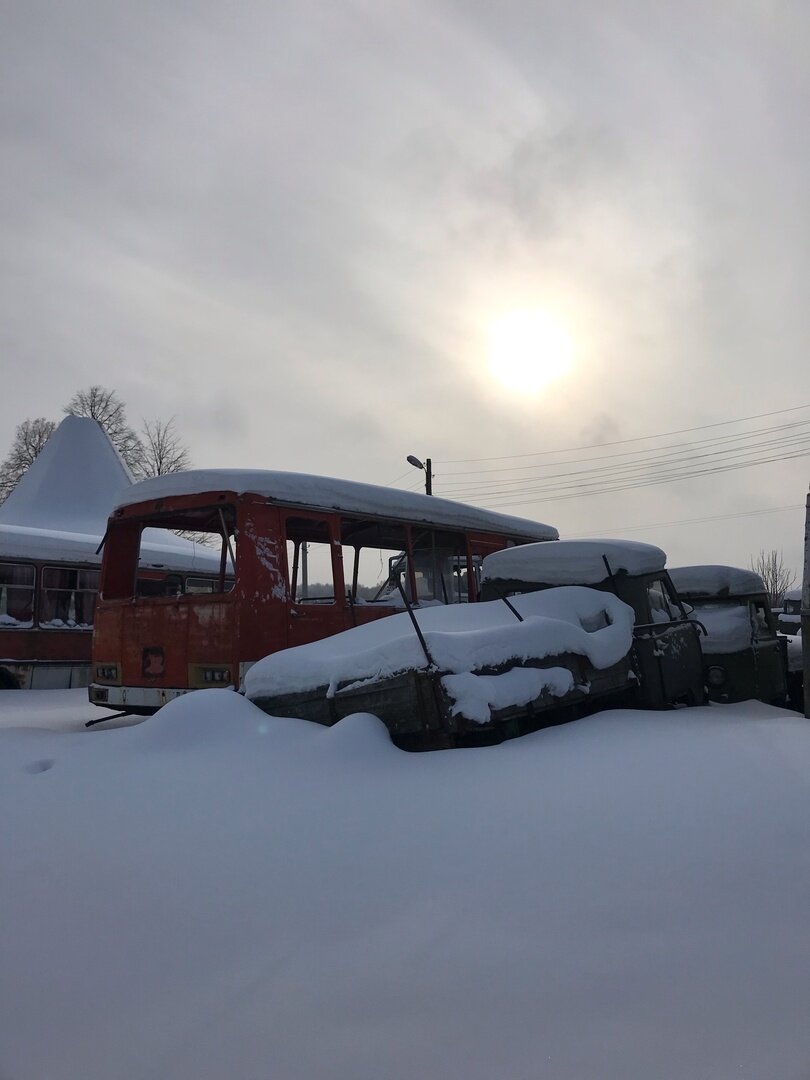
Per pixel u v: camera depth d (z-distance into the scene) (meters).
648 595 8.13
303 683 5.77
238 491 8.38
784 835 3.38
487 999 2.24
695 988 2.24
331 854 3.40
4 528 14.48
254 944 2.64
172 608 8.51
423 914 2.79
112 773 4.70
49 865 3.39
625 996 2.22
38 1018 2.25
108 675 9.05
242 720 5.49
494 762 4.73
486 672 5.47
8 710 11.53
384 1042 2.06
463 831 3.59
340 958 2.51
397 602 10.32
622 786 4.11
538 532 13.49
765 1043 1.98
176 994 2.35
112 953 2.62
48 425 53.03
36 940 2.72
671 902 2.79
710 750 4.84
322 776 4.51
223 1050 2.06
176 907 2.94
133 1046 2.10
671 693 7.62
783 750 4.89
